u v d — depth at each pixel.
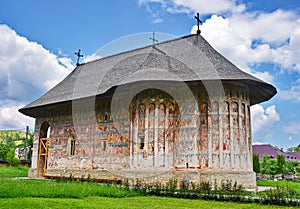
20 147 74.00
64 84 29.05
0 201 10.66
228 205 12.25
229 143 18.45
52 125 27.20
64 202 11.31
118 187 16.38
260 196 13.60
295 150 89.00
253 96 22.16
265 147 59.28
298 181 29.91
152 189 15.63
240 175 18.20
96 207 10.62
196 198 14.08
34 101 28.77
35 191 13.02
